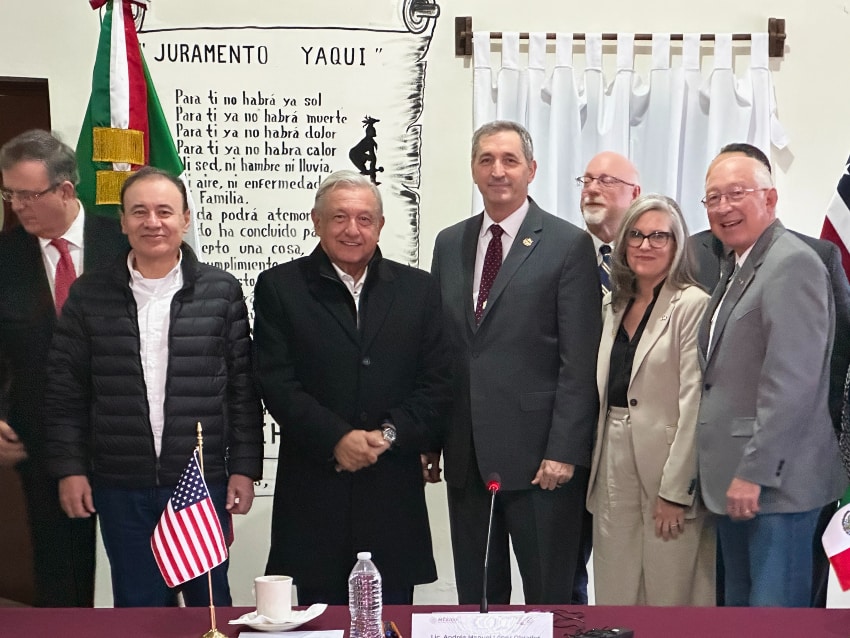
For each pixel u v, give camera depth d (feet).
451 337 10.14
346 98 13.20
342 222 9.29
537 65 12.97
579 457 9.66
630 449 9.54
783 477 9.03
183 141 13.10
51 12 12.99
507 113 13.02
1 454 10.52
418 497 9.63
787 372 8.91
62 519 10.82
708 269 10.42
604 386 9.82
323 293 9.51
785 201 13.41
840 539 6.77
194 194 13.15
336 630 6.56
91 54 13.02
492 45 13.15
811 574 9.45
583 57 13.16
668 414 9.41
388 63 13.20
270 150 13.16
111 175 10.11
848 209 11.33
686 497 9.24
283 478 9.56
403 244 13.30
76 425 9.37
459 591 10.16
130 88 10.18
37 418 10.46
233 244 13.23
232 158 13.15
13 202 10.15
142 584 9.20
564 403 9.70
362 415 9.34
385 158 13.25
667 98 13.04
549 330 9.93
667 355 9.40
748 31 13.23
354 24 13.12
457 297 10.18
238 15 13.04
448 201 13.29
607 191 12.33
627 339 9.80
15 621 6.77
